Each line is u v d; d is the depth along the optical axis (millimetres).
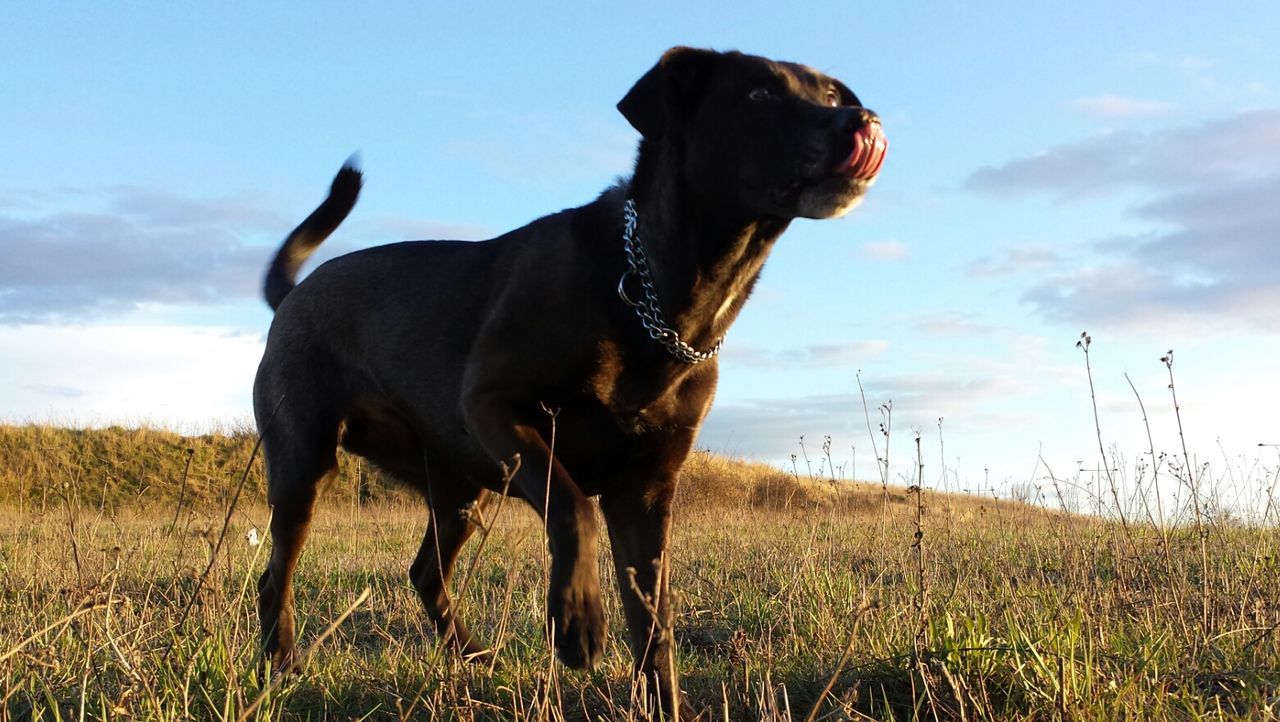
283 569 2176
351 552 3855
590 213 1944
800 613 2367
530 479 1834
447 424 2080
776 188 1824
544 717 1673
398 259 2197
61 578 2346
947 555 3148
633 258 1892
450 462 2123
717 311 1924
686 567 3078
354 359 2199
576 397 1912
